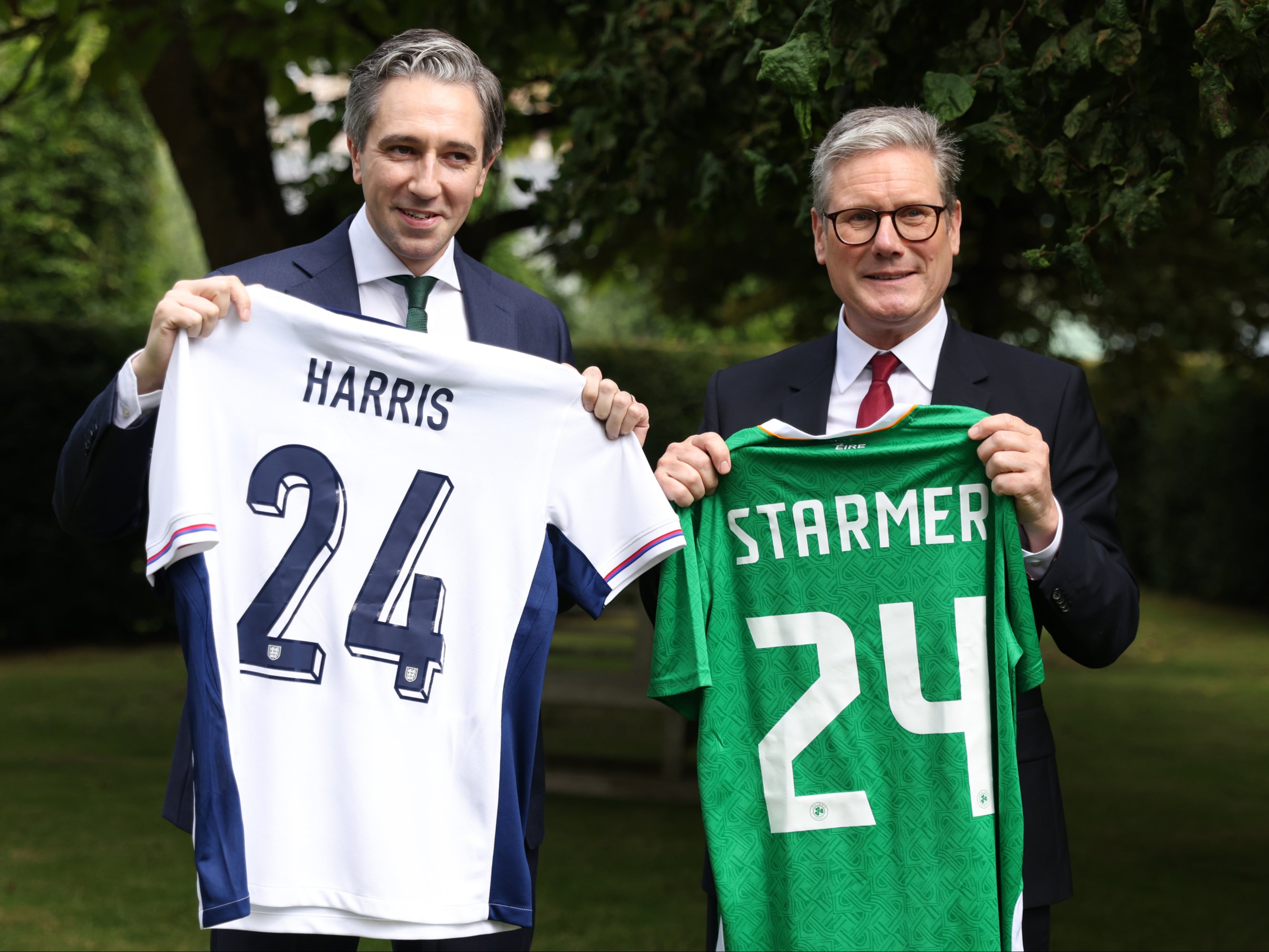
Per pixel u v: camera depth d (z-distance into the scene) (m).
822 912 2.18
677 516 2.25
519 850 2.17
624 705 5.61
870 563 2.23
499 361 2.24
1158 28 2.68
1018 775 2.14
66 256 16.52
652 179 3.93
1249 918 4.20
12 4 5.57
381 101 2.11
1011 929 2.08
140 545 11.09
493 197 5.78
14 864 4.63
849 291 2.30
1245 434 13.23
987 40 2.94
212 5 5.19
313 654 2.15
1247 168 2.65
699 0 3.73
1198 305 9.99
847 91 3.23
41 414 10.28
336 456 2.19
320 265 2.31
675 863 4.84
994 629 2.18
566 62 5.25
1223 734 7.49
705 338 19.64
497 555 2.24
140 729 7.27
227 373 2.14
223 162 6.34
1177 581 15.53
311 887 2.11
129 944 3.83
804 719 2.23
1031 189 2.89
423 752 2.17
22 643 10.80
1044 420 2.32
